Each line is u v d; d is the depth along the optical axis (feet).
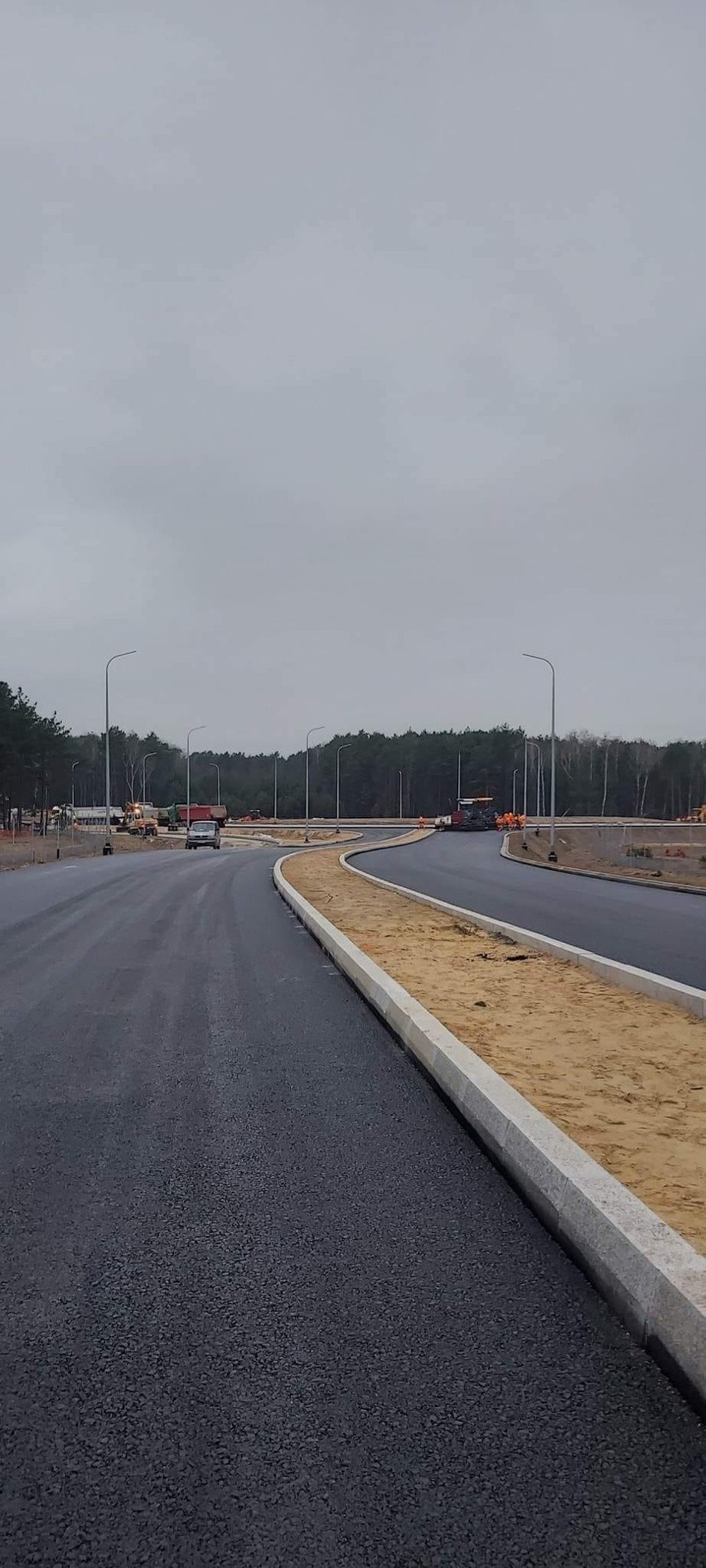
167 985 31.14
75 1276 11.41
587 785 437.99
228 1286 11.15
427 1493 7.64
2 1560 6.97
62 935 43.45
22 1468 7.98
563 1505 7.52
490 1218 13.15
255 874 88.58
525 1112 15.43
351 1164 15.21
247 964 35.37
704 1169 13.93
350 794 454.40
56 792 313.94
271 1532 7.25
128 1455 8.13
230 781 499.51
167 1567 6.92
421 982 29.35
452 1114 17.84
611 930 45.52
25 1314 10.55
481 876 91.91
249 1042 23.45
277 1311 10.55
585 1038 22.25
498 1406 8.79
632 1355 9.73
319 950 39.04
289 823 339.57
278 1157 15.49
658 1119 16.28
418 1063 21.43
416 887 75.10
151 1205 13.55
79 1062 21.54
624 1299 10.44
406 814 446.60
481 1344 9.89
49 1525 7.34
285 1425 8.51
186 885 73.72
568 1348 9.84
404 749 453.17
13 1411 8.76
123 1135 16.58
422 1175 14.78
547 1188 13.12
